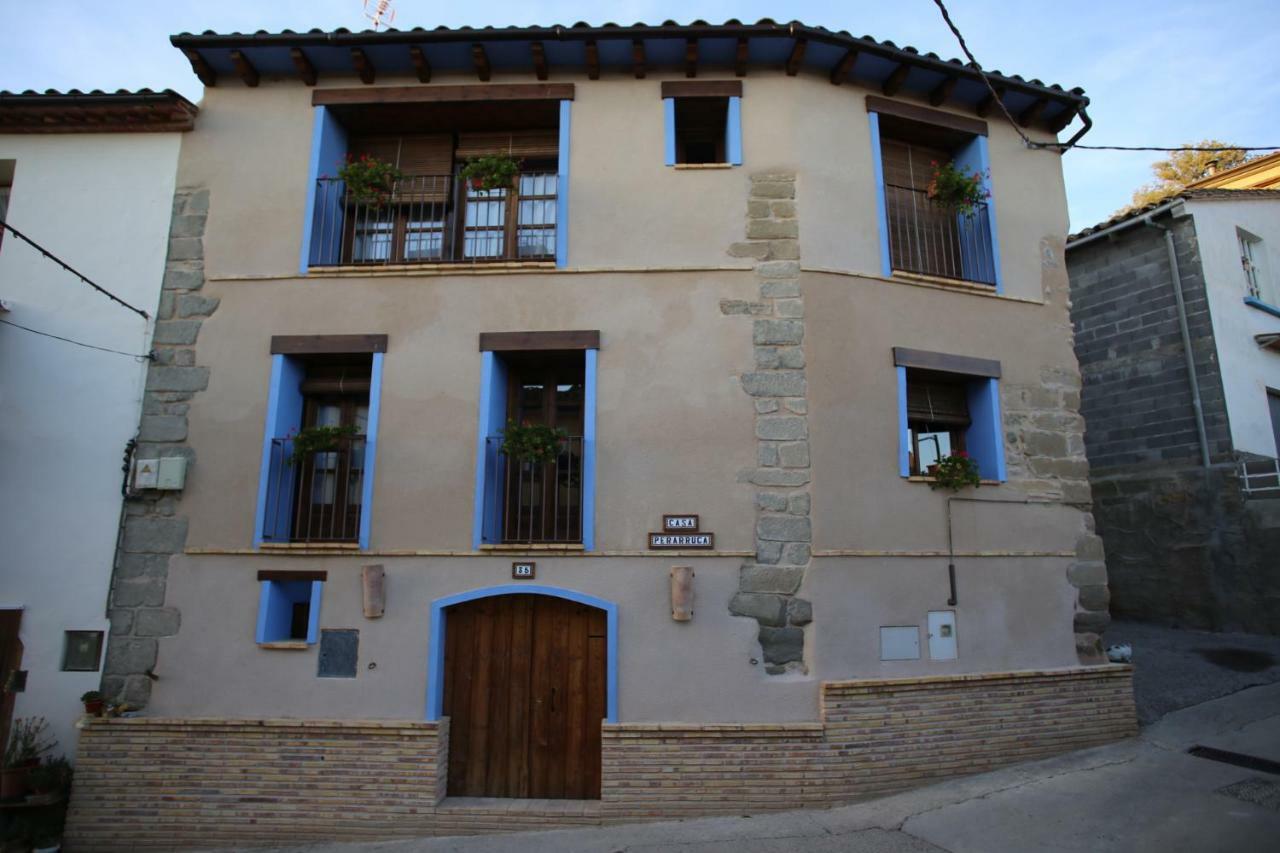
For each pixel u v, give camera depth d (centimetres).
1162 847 537
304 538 761
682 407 745
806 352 755
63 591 732
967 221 880
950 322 812
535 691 718
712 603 708
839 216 795
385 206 861
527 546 716
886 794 688
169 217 805
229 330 777
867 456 751
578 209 791
